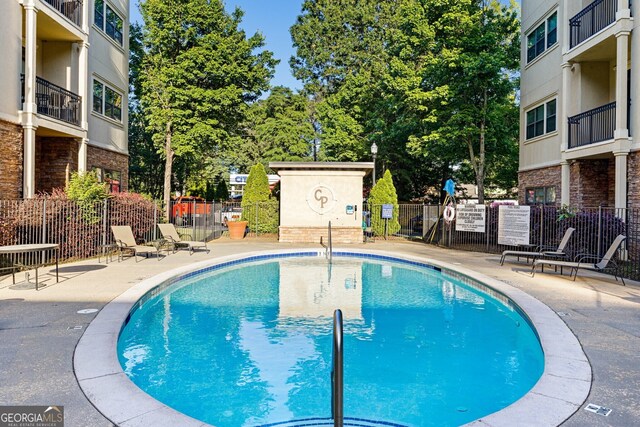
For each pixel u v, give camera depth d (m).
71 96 15.30
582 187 15.46
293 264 14.18
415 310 8.43
